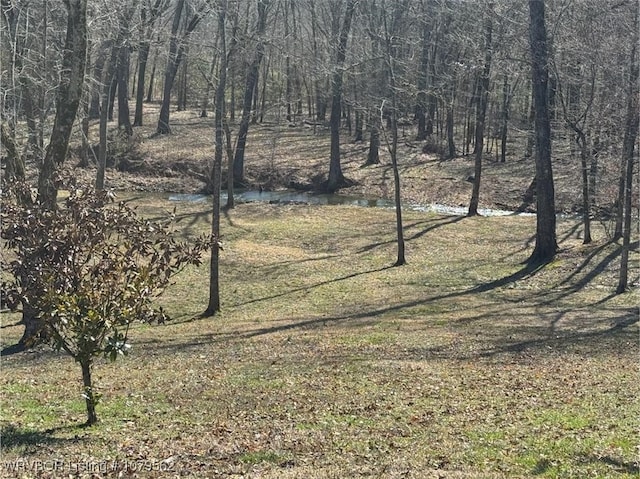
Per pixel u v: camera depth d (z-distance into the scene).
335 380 11.90
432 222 32.19
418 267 25.05
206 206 35.03
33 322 16.11
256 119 56.91
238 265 25.19
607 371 12.40
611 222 28.58
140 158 43.59
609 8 22.47
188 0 29.20
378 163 46.09
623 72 20.94
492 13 32.69
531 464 7.70
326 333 16.45
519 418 9.56
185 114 58.53
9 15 21.31
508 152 49.50
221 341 16.12
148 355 14.84
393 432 9.01
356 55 31.48
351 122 56.59
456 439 8.68
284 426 9.34
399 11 37.94
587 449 8.15
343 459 7.98
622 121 22.81
